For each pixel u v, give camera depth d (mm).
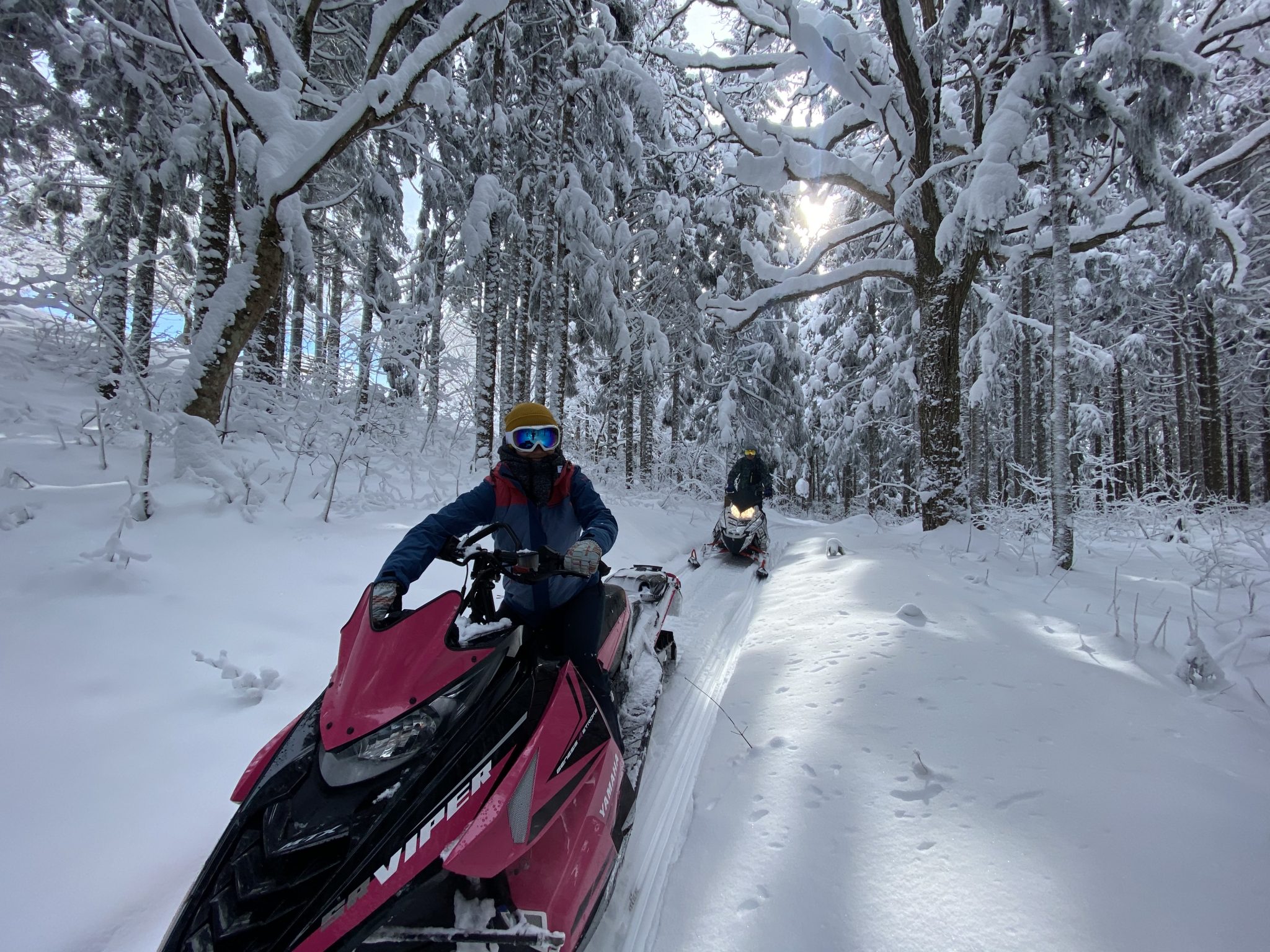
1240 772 2568
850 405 23234
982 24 9297
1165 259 16922
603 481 15305
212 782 2639
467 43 12867
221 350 6250
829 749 2957
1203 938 1741
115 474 5605
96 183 12398
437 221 13844
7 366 8594
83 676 3055
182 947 1564
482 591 2594
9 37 9297
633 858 2492
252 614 3955
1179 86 6316
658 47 11047
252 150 7438
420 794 1803
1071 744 2822
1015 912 1910
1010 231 9633
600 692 2645
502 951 1776
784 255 17375
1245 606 5242
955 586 5746
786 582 6957
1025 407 20766
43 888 2039
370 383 7770
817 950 1894
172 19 5266
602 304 12148
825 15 8438
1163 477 11305
